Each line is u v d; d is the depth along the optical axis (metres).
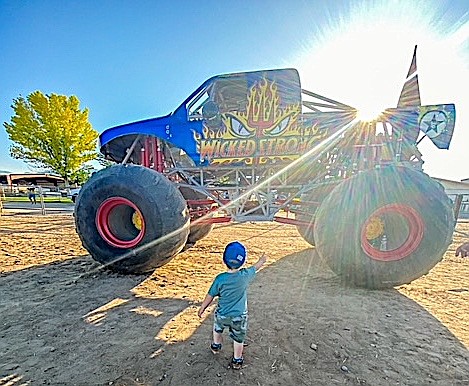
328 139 4.94
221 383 2.25
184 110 5.31
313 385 2.24
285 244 7.12
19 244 7.13
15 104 35.66
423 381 2.30
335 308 3.53
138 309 3.51
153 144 5.68
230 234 8.62
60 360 2.55
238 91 5.36
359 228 4.00
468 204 17.09
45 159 36.56
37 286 4.29
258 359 2.54
